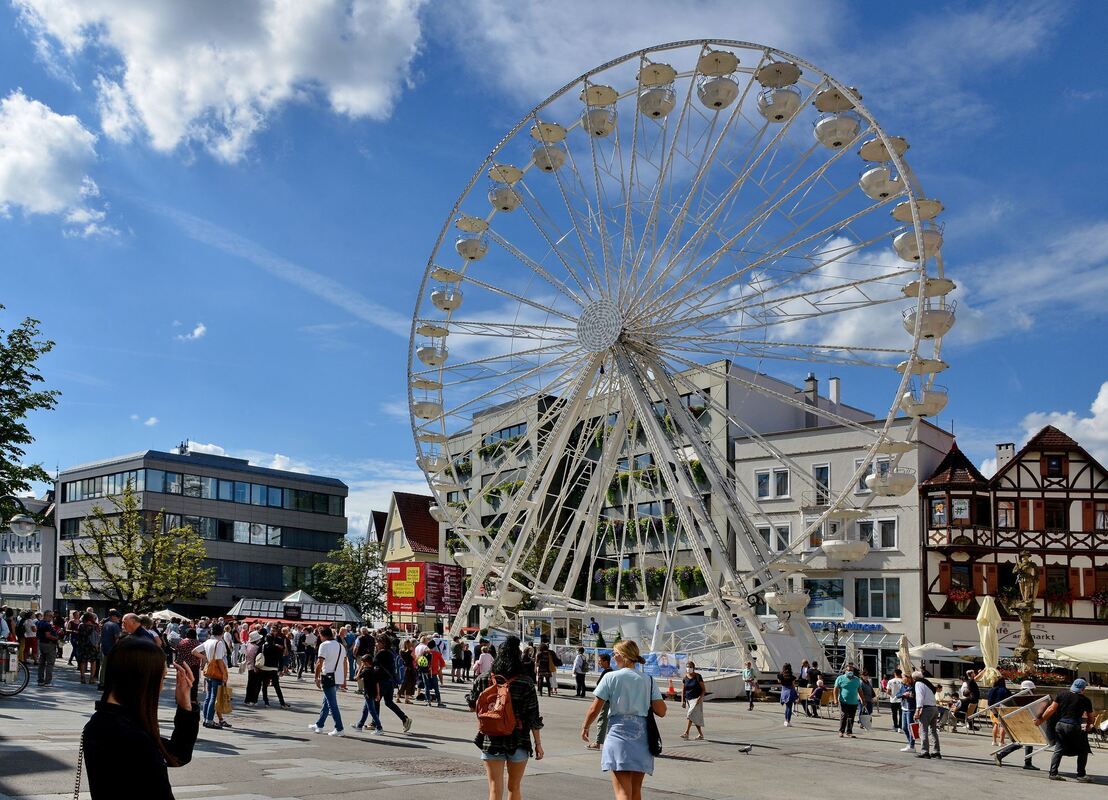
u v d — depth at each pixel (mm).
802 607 33562
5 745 14359
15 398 31578
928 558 52031
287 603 63688
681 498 36000
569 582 40719
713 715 29906
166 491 82938
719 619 38531
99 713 4707
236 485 87562
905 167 31734
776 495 57531
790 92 32531
